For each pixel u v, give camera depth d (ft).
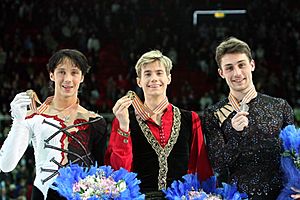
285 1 118.93
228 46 23.52
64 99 23.70
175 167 23.44
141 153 23.59
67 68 23.49
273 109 23.53
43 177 22.97
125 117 22.50
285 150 22.16
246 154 23.03
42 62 100.01
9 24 109.29
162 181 23.18
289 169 22.04
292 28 110.93
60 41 105.70
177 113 24.35
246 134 23.03
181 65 103.45
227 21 123.24
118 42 109.60
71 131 23.45
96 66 100.17
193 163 24.22
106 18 112.47
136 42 105.81
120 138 22.67
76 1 116.06
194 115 24.53
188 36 111.65
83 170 22.35
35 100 23.82
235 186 22.38
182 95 93.45
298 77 96.84
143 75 23.67
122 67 102.68
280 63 104.22
